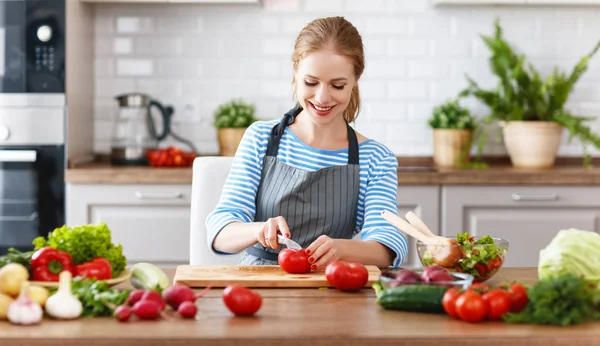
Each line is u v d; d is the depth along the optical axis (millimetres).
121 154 3857
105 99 4156
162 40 4145
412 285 1564
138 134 3877
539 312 1451
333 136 2348
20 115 3637
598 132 4160
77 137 3828
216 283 1802
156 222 3578
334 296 1722
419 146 4164
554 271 1705
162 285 1683
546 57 4156
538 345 1382
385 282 1620
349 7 4125
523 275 1973
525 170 3664
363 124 4168
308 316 1532
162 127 4176
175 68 4156
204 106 4164
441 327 1442
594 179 3572
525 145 3842
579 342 1384
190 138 4168
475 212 3582
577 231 1746
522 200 3574
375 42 4141
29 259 1680
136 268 1727
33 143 3639
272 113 4164
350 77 2111
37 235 3633
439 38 4145
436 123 3938
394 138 4168
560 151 4172
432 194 3557
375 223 2230
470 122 3918
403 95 4160
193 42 4145
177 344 1368
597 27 4148
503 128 3957
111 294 1528
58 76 3639
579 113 4168
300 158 2324
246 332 1403
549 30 4152
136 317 1515
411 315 1542
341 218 2305
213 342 1368
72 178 3574
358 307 1613
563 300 1462
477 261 1777
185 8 4129
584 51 4160
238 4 4059
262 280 1802
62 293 1500
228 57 4152
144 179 3562
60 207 3633
